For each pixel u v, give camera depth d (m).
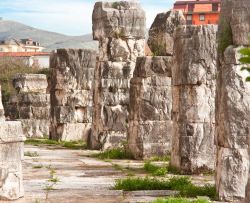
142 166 20.69
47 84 39.72
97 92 27.97
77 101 32.84
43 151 26.52
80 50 33.00
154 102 23.08
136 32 28.02
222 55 13.66
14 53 80.19
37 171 18.94
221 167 13.52
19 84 39.97
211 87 18.62
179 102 18.83
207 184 15.48
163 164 20.98
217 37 13.98
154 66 23.16
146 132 23.02
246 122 13.36
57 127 33.06
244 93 13.36
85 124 32.97
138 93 23.30
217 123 13.96
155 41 24.91
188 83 18.56
